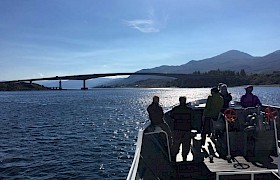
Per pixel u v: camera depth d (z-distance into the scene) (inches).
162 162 310.3
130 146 952.9
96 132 1248.2
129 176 193.3
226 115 357.7
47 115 2014.0
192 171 304.8
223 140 366.9
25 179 637.3
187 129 334.0
